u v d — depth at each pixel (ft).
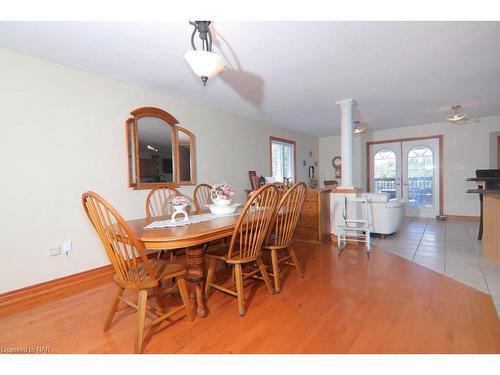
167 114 11.28
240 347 5.02
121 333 5.62
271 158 18.51
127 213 9.96
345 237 12.62
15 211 7.35
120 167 9.78
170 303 6.91
